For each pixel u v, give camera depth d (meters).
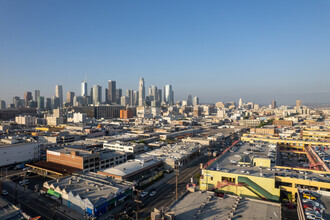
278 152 161.25
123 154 156.62
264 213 65.88
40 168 131.12
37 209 87.06
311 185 86.75
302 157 169.88
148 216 80.75
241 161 120.69
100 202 82.88
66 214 83.44
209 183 98.12
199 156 178.38
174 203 72.88
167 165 141.50
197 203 72.88
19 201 93.81
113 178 109.25
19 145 153.62
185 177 126.31
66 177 108.38
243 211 67.19
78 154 130.75
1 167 143.25
